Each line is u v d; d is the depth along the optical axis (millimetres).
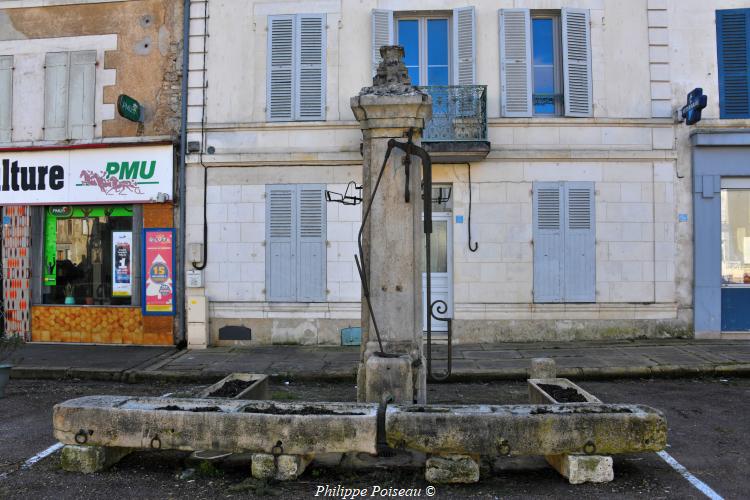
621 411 4574
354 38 11438
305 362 9633
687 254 11047
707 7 11195
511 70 11203
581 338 10992
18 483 4559
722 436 5703
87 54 11898
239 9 11586
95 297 11922
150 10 11789
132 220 11820
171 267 11398
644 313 11000
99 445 4699
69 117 11883
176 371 9086
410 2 11352
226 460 5047
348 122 11258
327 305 11227
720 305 10930
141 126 11703
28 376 9195
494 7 11297
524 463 4914
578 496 4238
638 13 11211
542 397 5523
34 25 12070
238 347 11156
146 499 4262
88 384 8805
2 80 12086
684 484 4469
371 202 5480
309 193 11328
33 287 11930
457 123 10930
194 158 11422
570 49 11164
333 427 4434
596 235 11047
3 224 11938
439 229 11320
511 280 11039
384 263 5461
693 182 11031
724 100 11125
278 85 11477
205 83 11547
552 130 11125
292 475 4496
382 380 5125
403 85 5520
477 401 7359
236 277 11359
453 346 10766
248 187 11398
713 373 8672
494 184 11086
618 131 11125
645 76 11164
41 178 11812
